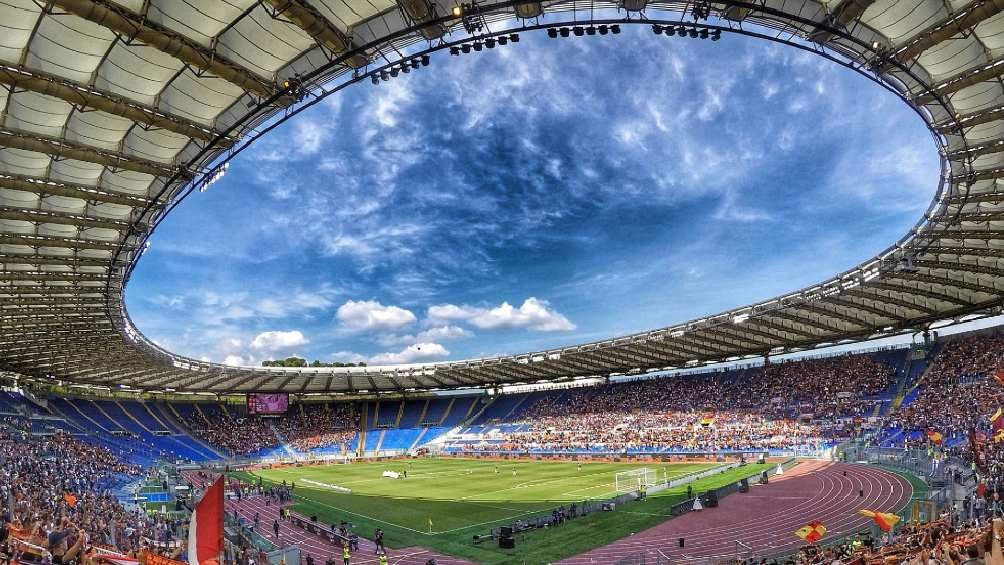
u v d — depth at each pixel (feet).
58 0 58.59
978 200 118.01
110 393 318.24
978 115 93.71
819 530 78.79
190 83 79.82
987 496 101.60
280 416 352.69
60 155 84.58
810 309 201.36
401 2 71.82
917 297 190.39
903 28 78.89
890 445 186.70
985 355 206.18
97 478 173.99
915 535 73.61
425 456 314.35
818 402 239.50
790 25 80.07
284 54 77.51
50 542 31.83
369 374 315.17
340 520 145.89
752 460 214.48
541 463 256.32
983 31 79.46
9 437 182.19
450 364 306.96
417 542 120.88
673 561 93.61
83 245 116.98
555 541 113.29
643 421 281.33
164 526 121.49
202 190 103.50
